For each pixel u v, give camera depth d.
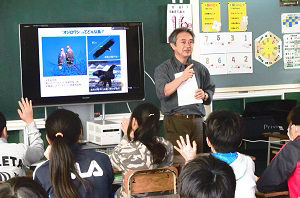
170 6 5.06
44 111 4.73
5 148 2.78
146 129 2.93
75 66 4.41
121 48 4.53
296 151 2.67
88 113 4.54
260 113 5.26
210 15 5.31
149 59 5.07
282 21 5.63
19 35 4.25
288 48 5.67
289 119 2.90
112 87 4.53
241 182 2.24
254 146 5.61
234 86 5.47
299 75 5.74
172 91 3.96
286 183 2.79
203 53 5.31
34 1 4.62
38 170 2.36
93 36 4.45
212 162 1.18
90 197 2.30
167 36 5.09
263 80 5.59
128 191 2.81
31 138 3.05
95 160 2.38
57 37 4.34
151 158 2.93
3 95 4.58
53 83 4.36
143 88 4.62
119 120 4.98
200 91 4.00
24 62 4.27
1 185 1.01
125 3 4.93
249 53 5.51
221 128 2.32
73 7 4.75
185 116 4.09
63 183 2.20
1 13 4.52
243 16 5.46
